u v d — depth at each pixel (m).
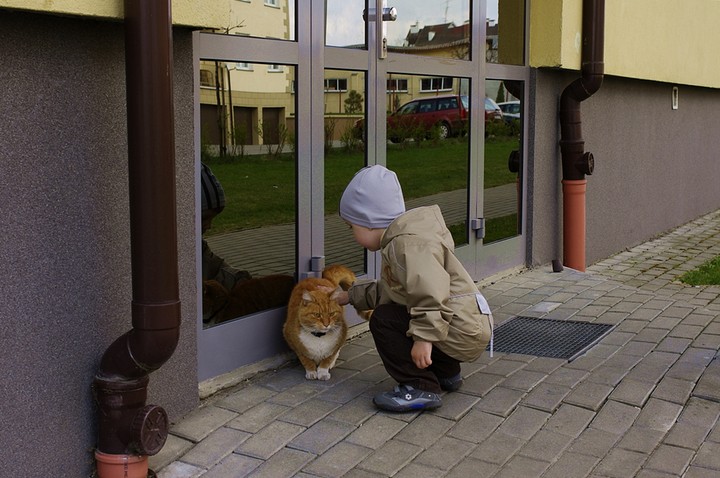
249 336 3.98
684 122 9.61
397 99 5.02
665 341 4.55
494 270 6.14
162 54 2.70
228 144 3.82
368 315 4.67
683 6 8.75
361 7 4.67
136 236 2.76
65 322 2.85
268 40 3.98
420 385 3.56
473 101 5.75
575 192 6.59
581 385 3.87
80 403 2.93
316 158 4.37
